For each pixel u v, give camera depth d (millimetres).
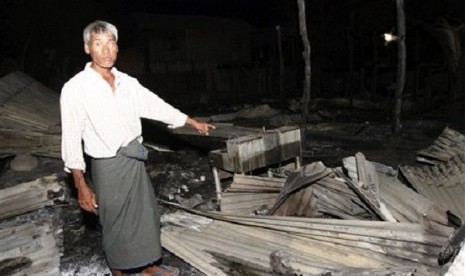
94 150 2662
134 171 2775
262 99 19203
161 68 26781
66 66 17281
